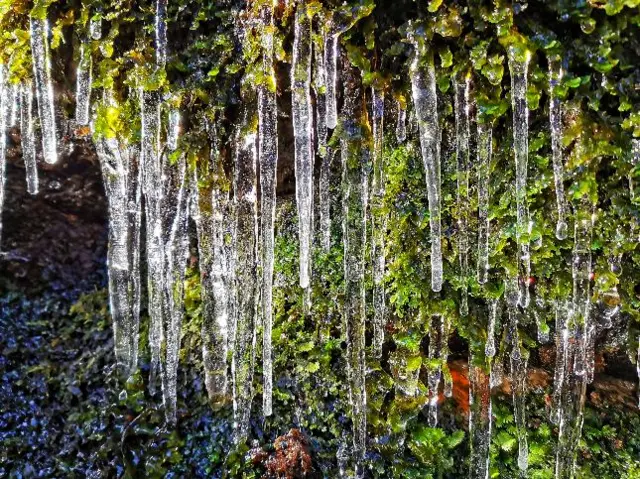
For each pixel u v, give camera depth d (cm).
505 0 149
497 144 177
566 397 191
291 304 240
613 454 193
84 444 239
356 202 193
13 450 238
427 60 161
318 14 165
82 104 194
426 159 166
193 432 232
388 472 208
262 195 185
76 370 264
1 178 217
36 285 297
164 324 250
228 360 231
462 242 185
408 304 208
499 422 204
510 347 199
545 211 175
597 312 181
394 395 213
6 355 269
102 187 281
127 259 229
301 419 224
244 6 173
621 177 163
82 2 183
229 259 213
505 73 162
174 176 203
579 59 151
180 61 186
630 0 139
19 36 191
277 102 195
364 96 183
